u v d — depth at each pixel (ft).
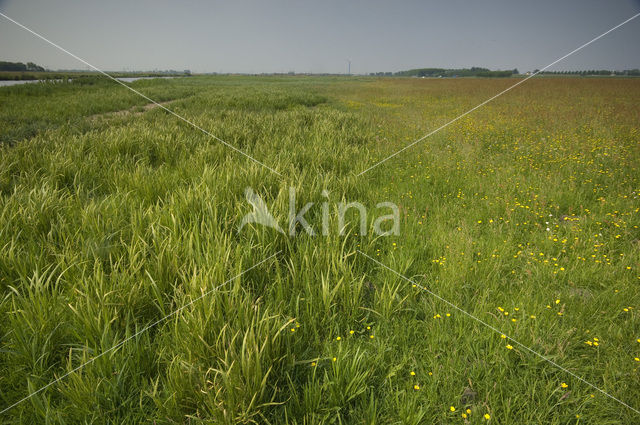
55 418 5.69
